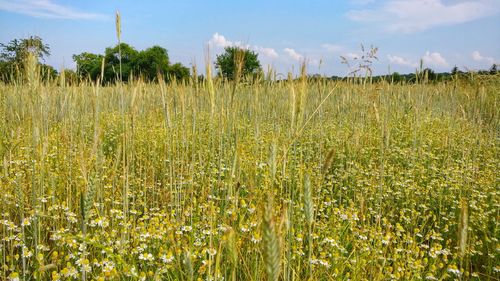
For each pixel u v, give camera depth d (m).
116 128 7.93
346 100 9.17
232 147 4.86
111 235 3.09
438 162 6.82
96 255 3.13
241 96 6.82
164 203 4.01
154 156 5.73
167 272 2.68
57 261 2.78
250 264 2.84
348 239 3.51
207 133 6.47
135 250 2.90
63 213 3.62
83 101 6.47
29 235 3.46
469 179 5.32
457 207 4.50
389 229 3.76
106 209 3.79
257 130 4.83
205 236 3.18
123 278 2.53
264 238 1.29
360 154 6.28
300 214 3.65
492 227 4.26
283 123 6.07
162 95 3.76
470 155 7.31
